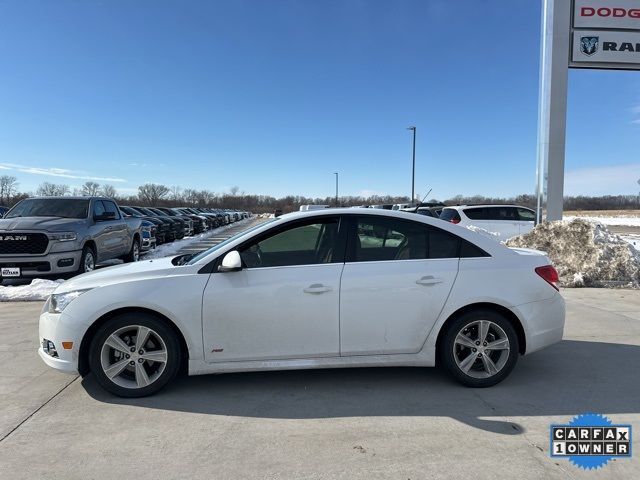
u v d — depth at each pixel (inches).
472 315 161.6
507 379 172.4
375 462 116.6
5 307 303.0
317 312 156.4
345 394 158.2
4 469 113.4
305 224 164.2
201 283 154.4
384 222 166.1
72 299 153.5
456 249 167.0
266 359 156.9
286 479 109.4
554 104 480.1
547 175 485.4
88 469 113.7
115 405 149.6
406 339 160.4
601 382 169.8
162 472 112.4
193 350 153.6
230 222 2004.2
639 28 478.6
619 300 318.3
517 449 123.0
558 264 400.8
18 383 167.9
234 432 132.2
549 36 476.1
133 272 158.7
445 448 123.3
